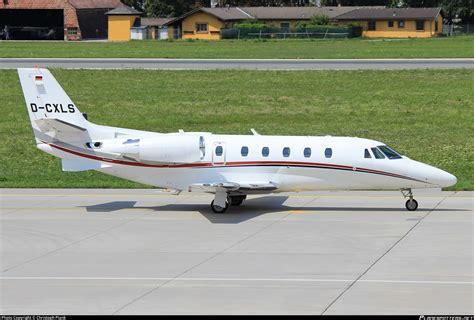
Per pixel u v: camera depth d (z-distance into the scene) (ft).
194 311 162.30
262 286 180.34
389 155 267.59
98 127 270.26
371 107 498.69
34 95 269.44
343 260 202.59
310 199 291.58
